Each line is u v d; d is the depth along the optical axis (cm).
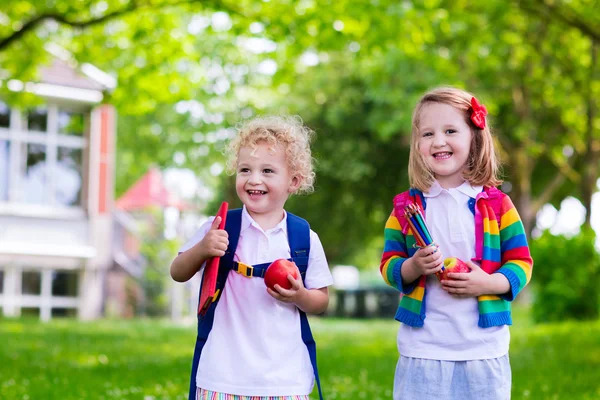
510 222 383
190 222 2442
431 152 384
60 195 2130
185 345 1141
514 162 2331
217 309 375
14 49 1298
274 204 382
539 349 1009
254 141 380
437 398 365
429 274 369
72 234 2130
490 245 377
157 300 2197
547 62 1762
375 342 1218
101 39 1309
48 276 2117
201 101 2753
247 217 384
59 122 2130
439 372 366
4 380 742
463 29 1468
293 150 384
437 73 1956
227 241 366
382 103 2414
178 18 1327
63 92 2083
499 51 1578
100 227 2166
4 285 2039
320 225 2991
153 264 2209
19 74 1302
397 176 2778
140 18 1284
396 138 2664
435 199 387
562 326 1348
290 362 371
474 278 363
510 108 2317
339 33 1073
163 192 2262
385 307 3122
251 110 2755
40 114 2108
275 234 384
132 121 3158
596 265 1524
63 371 810
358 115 2645
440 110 384
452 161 382
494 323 366
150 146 3244
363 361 923
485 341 367
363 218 2970
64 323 1681
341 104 2655
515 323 1703
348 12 1055
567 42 1645
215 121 2880
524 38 1547
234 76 2342
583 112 2088
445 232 380
